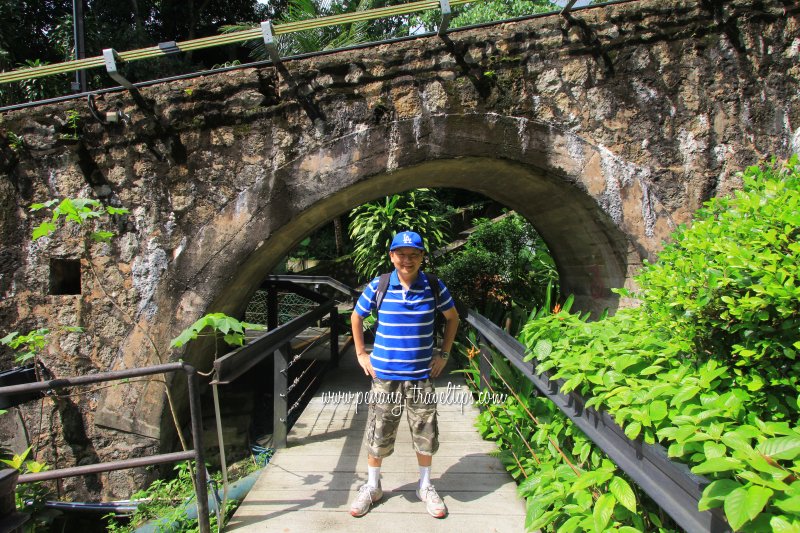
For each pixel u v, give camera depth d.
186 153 3.20
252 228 3.19
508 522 2.20
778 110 3.20
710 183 3.21
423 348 2.24
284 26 3.04
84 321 3.26
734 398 1.31
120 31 7.70
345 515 2.28
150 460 2.01
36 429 3.25
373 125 3.15
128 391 3.23
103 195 3.24
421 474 2.33
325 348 6.16
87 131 3.22
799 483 0.98
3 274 3.27
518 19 3.19
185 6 9.97
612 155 3.21
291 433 3.32
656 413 1.37
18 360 3.00
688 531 1.13
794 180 1.64
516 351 2.53
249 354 2.54
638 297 1.89
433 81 3.16
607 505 1.54
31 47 7.57
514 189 3.86
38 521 2.94
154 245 3.22
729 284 1.38
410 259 2.15
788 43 3.19
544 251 5.90
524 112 3.19
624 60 3.19
